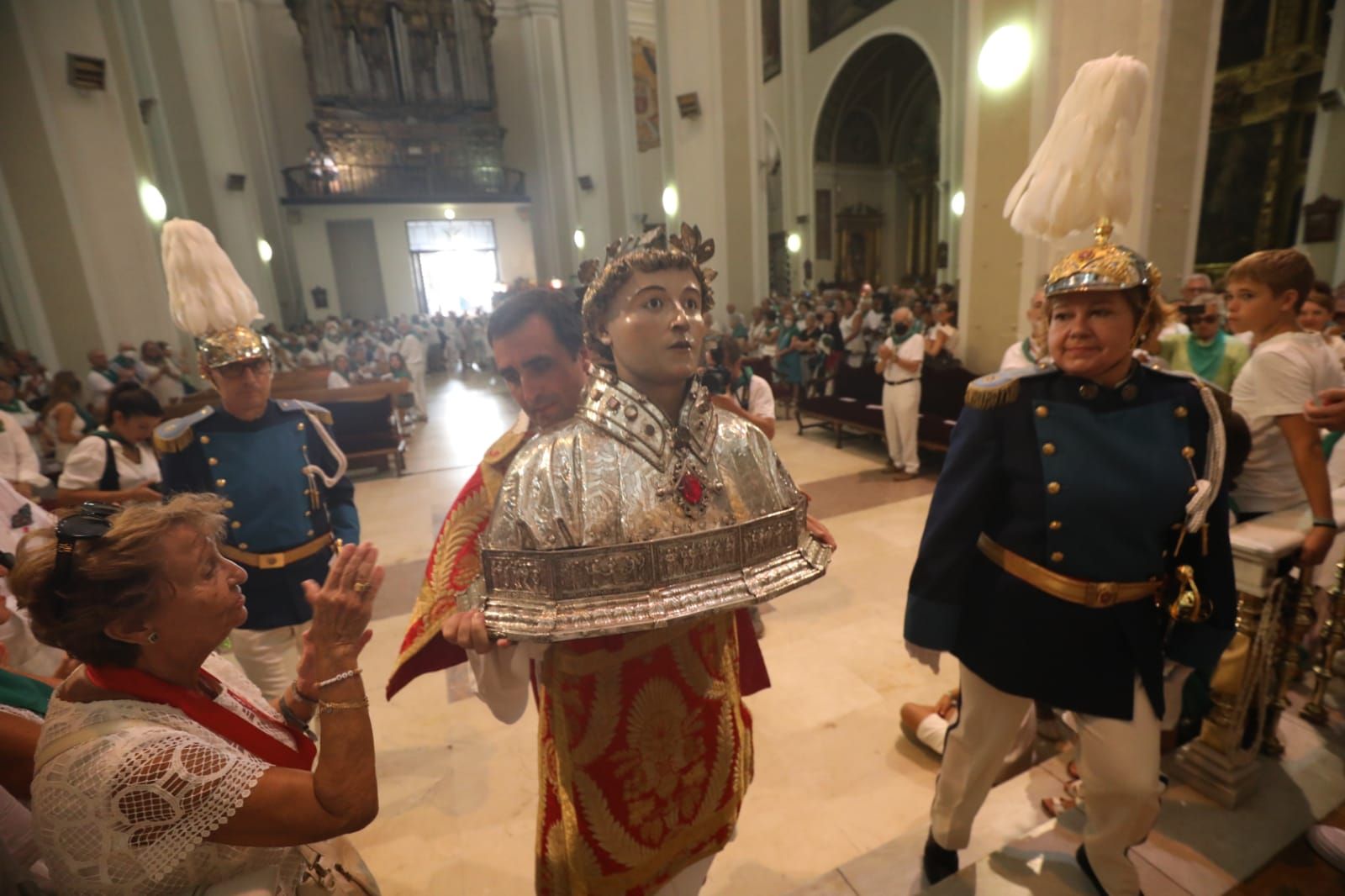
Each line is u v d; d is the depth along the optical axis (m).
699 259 0.94
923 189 23.27
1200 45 4.70
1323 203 10.46
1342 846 1.49
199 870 0.83
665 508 0.85
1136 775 1.21
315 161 18.59
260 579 1.97
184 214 11.32
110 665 0.87
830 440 7.08
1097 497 1.20
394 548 4.56
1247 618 1.61
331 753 0.85
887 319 10.92
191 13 11.73
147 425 2.40
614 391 0.89
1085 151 1.44
